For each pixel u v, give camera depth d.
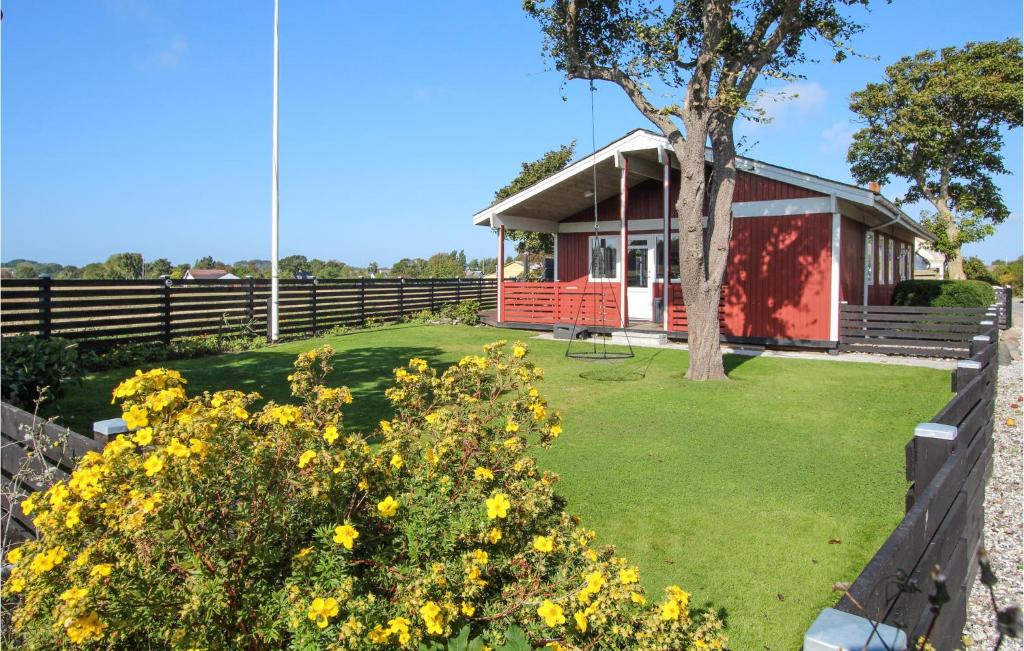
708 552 3.95
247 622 2.06
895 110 32.44
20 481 3.45
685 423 7.04
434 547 2.38
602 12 9.61
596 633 2.30
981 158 32.09
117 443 2.17
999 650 2.96
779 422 7.09
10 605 2.63
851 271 14.33
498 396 3.31
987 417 5.07
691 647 2.25
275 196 13.81
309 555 2.16
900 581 1.91
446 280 22.25
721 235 9.58
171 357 11.86
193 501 2.08
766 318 13.46
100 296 11.64
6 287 10.30
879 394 8.59
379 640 1.97
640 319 16.20
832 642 1.34
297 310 15.77
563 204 16.56
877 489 5.00
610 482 5.14
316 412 2.74
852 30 8.97
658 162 14.95
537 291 16.45
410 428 3.04
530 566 2.55
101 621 1.91
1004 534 4.26
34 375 6.41
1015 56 30.14
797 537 4.16
